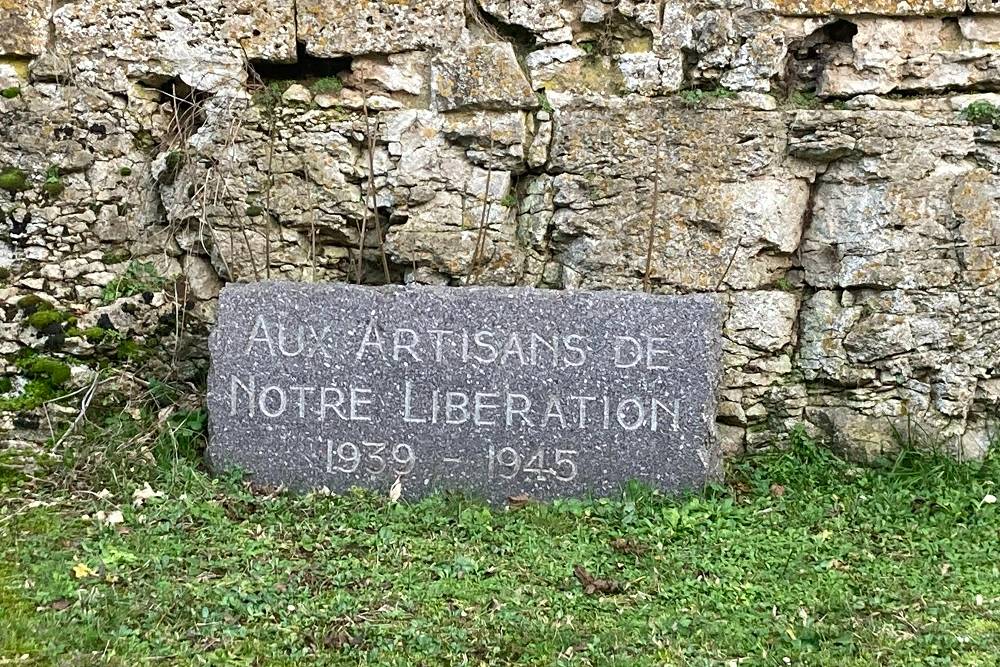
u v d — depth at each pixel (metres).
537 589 3.96
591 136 5.55
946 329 5.45
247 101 5.59
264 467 4.86
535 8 5.59
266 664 3.44
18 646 3.44
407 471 4.83
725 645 3.62
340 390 4.83
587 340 4.79
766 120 5.51
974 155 5.48
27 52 5.44
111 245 5.53
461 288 4.82
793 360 5.62
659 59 5.57
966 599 3.98
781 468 5.29
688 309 4.76
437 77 5.59
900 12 5.49
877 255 5.47
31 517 4.37
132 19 5.51
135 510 4.45
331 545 4.25
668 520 4.54
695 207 5.53
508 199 5.65
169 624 3.62
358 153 5.65
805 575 4.13
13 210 5.41
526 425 4.81
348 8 5.55
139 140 5.60
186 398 5.37
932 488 5.05
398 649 3.53
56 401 5.19
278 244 5.63
